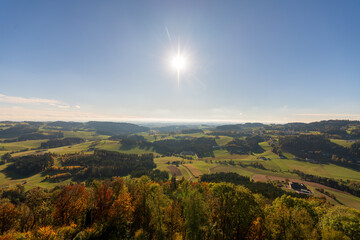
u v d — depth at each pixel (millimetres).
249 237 43562
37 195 47656
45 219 42062
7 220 39406
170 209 45469
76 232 36406
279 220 43219
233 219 43625
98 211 45000
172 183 106750
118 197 49000
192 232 39844
